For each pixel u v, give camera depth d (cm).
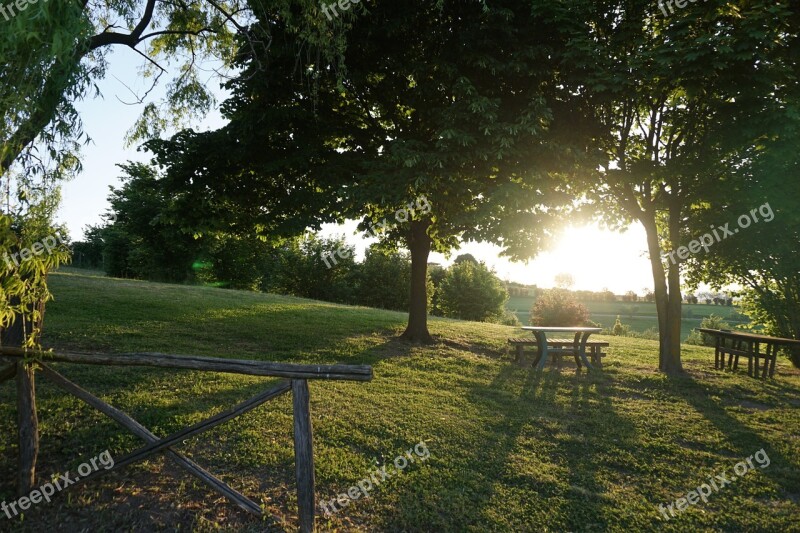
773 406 827
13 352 408
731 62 760
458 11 896
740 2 781
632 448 607
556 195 938
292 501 440
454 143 832
